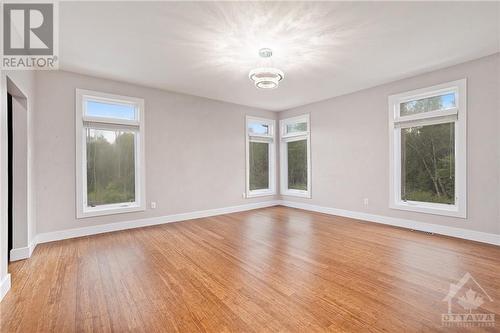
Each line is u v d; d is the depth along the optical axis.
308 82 4.25
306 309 1.86
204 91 4.70
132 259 2.84
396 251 3.04
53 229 3.53
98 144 4.01
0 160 2.03
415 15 2.37
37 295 2.07
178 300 1.99
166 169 4.61
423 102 3.96
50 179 3.51
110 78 3.96
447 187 3.73
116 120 4.07
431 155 3.91
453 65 3.54
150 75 3.84
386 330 1.62
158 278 2.37
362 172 4.71
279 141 6.48
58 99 3.58
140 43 2.85
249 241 3.48
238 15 2.34
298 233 3.86
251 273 2.47
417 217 3.99
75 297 2.04
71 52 3.05
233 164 5.61
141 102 4.31
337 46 2.97
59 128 3.59
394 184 4.25
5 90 2.17
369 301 1.96
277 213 5.41
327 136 5.32
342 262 2.72
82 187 3.76
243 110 5.80
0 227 2.02
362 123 4.70
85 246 3.29
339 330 1.62
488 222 3.28
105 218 3.96
